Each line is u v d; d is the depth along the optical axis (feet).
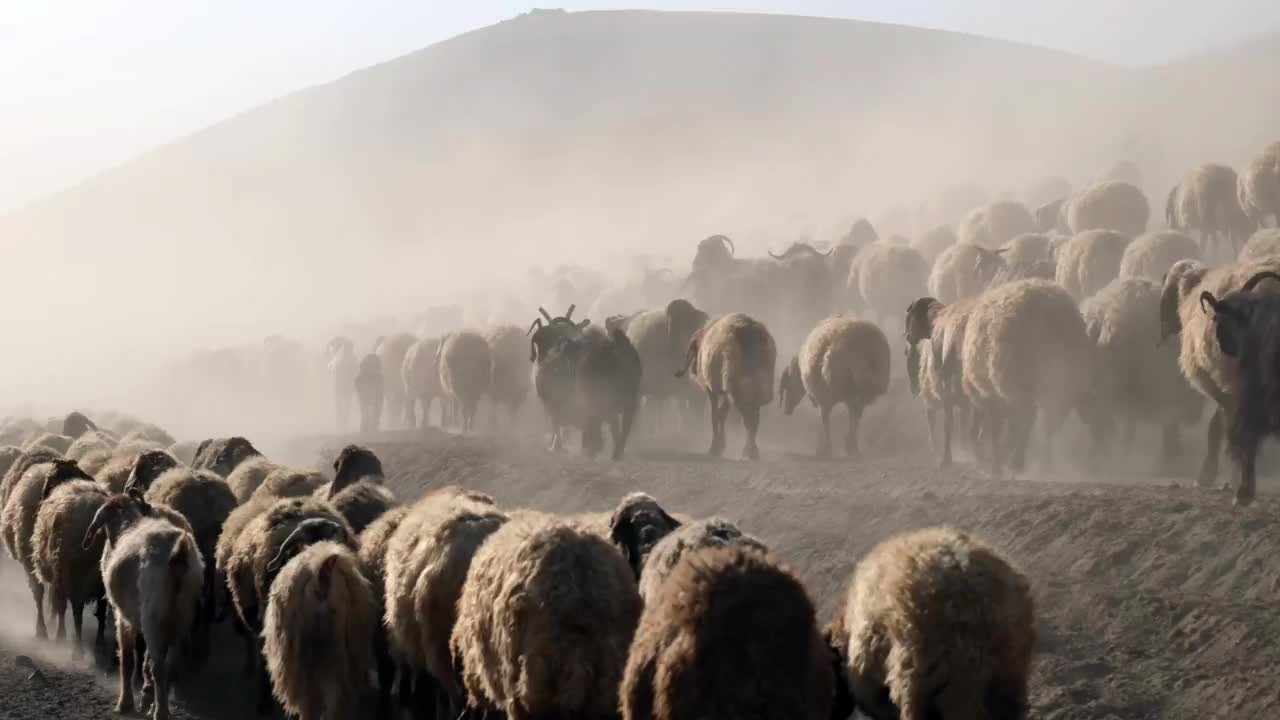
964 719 29.55
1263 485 56.85
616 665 32.19
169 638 46.78
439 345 117.91
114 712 48.42
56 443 89.81
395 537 42.86
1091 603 43.62
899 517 56.08
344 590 40.42
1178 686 38.37
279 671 40.88
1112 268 88.53
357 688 40.91
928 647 29.76
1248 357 50.88
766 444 89.56
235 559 49.06
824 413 78.84
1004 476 65.00
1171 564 46.26
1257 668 37.91
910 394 89.81
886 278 109.70
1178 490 54.08
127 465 69.31
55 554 55.98
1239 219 107.14
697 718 27.68
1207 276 58.80
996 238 120.88
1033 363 62.64
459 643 35.73
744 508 63.00
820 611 49.19
